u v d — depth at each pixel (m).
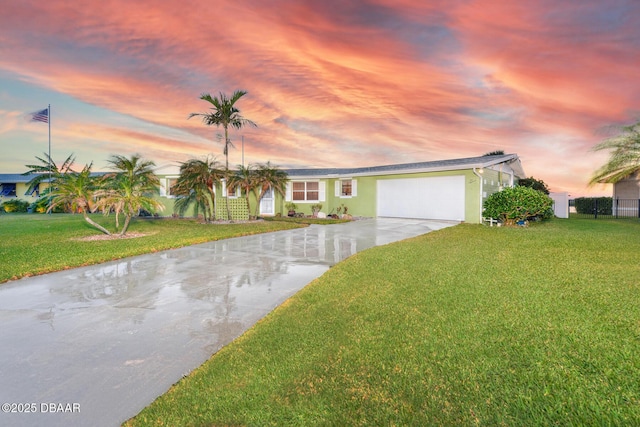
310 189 19.73
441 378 2.46
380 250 7.86
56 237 10.28
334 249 8.57
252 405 2.25
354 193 18.50
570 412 2.04
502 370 2.53
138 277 5.80
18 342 3.29
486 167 14.84
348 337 3.22
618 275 5.11
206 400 2.32
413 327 3.38
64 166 20.19
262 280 5.63
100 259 6.96
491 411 2.09
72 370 2.78
